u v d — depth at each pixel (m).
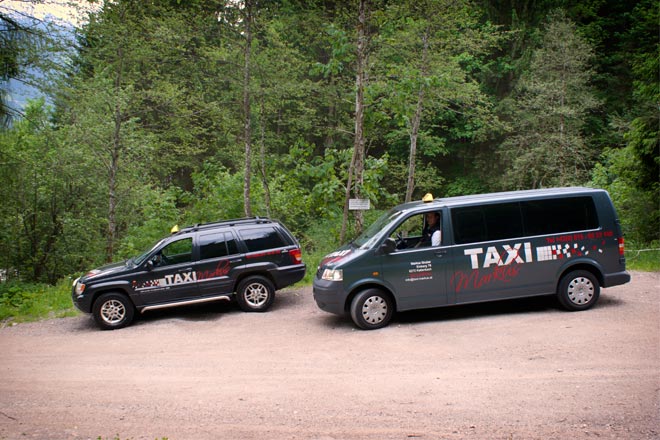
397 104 12.99
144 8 13.25
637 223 15.48
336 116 25.11
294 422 4.64
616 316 7.42
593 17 28.09
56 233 16.23
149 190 17.59
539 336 6.75
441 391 5.17
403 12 15.71
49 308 10.72
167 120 16.38
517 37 26.66
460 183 30.09
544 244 7.82
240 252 9.38
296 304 9.74
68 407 5.35
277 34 13.65
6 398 5.72
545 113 23.64
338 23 13.39
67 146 15.88
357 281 7.68
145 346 7.65
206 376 6.12
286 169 21.36
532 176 25.09
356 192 13.15
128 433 4.61
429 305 7.75
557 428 4.22
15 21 11.08
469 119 26.95
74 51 12.20
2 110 11.71
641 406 4.52
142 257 9.30
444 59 18.61
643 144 13.52
